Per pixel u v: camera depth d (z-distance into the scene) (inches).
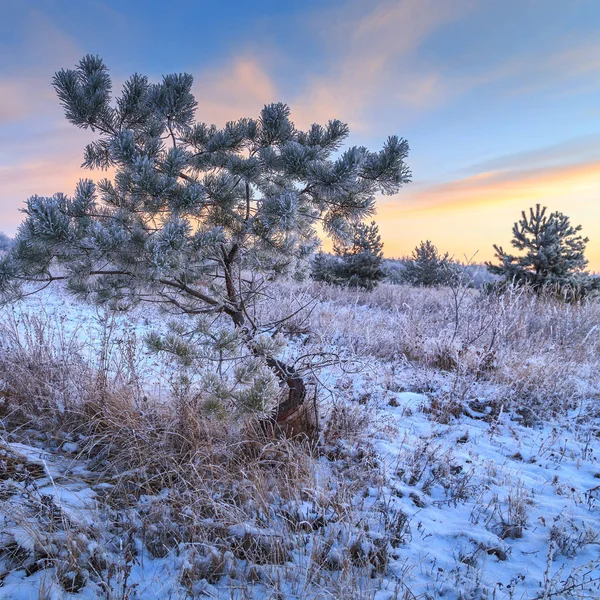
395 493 138.3
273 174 157.5
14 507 100.0
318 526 114.3
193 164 157.0
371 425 183.8
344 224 162.7
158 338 128.6
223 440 145.6
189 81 145.7
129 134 130.4
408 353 302.2
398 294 581.0
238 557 101.0
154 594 87.6
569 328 335.9
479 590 96.0
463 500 138.1
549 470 161.6
